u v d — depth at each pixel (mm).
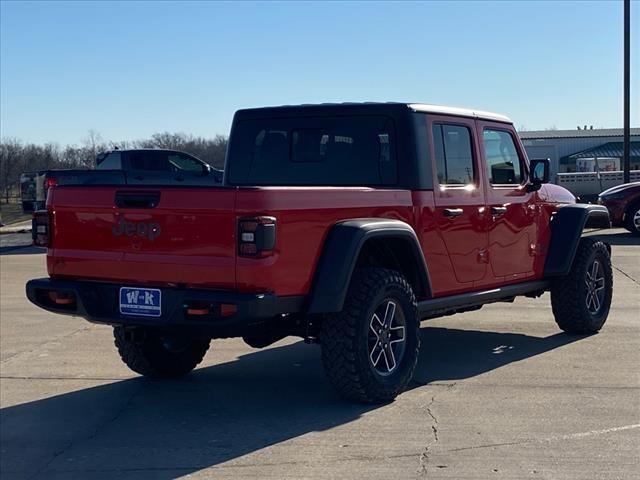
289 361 7625
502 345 8008
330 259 5504
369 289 5766
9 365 7613
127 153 19703
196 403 6250
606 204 18766
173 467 4895
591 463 4754
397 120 6504
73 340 8758
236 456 5027
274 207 5211
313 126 6973
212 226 5262
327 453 5012
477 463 4781
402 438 5242
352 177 6723
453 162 6828
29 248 19875
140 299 5555
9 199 42000
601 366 7027
